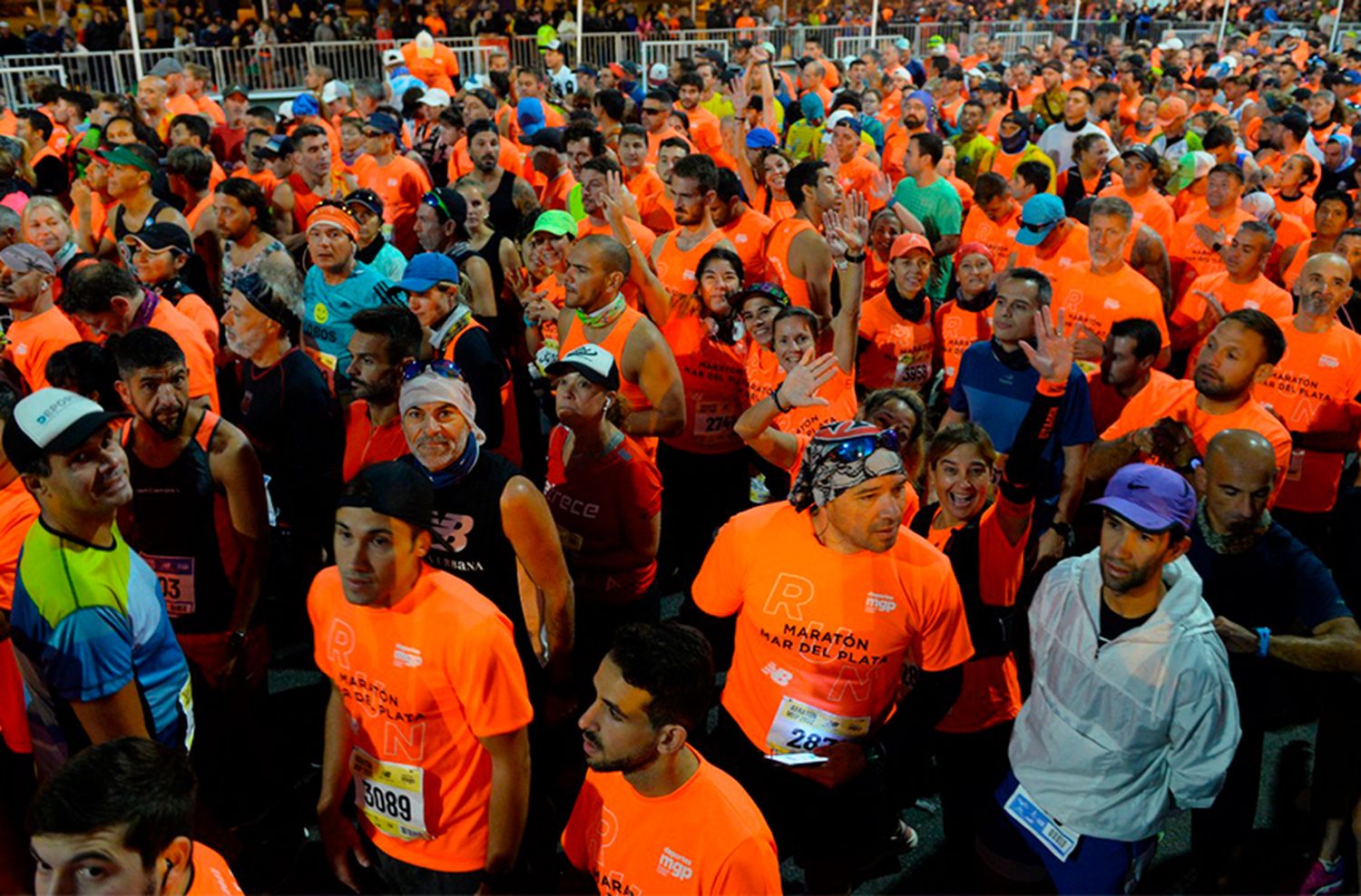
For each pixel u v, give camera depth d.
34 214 5.64
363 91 11.21
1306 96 14.77
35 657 2.55
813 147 11.16
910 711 2.95
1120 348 4.39
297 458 4.32
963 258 5.36
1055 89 12.91
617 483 3.63
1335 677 3.35
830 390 4.48
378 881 2.96
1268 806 3.94
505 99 13.34
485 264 5.79
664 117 9.92
